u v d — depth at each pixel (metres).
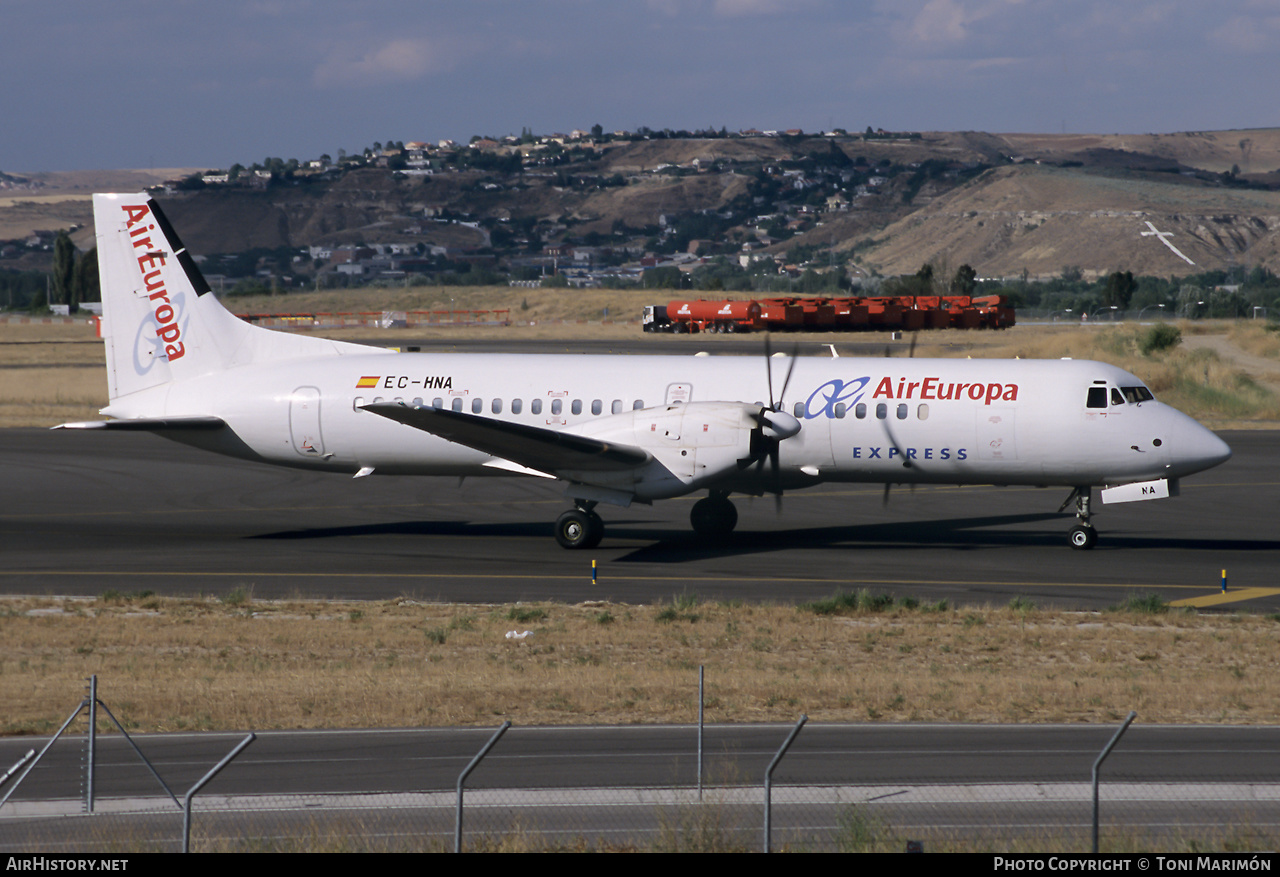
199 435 97.62
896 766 40.94
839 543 92.81
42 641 61.19
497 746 43.12
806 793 38.16
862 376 89.69
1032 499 116.25
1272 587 76.38
